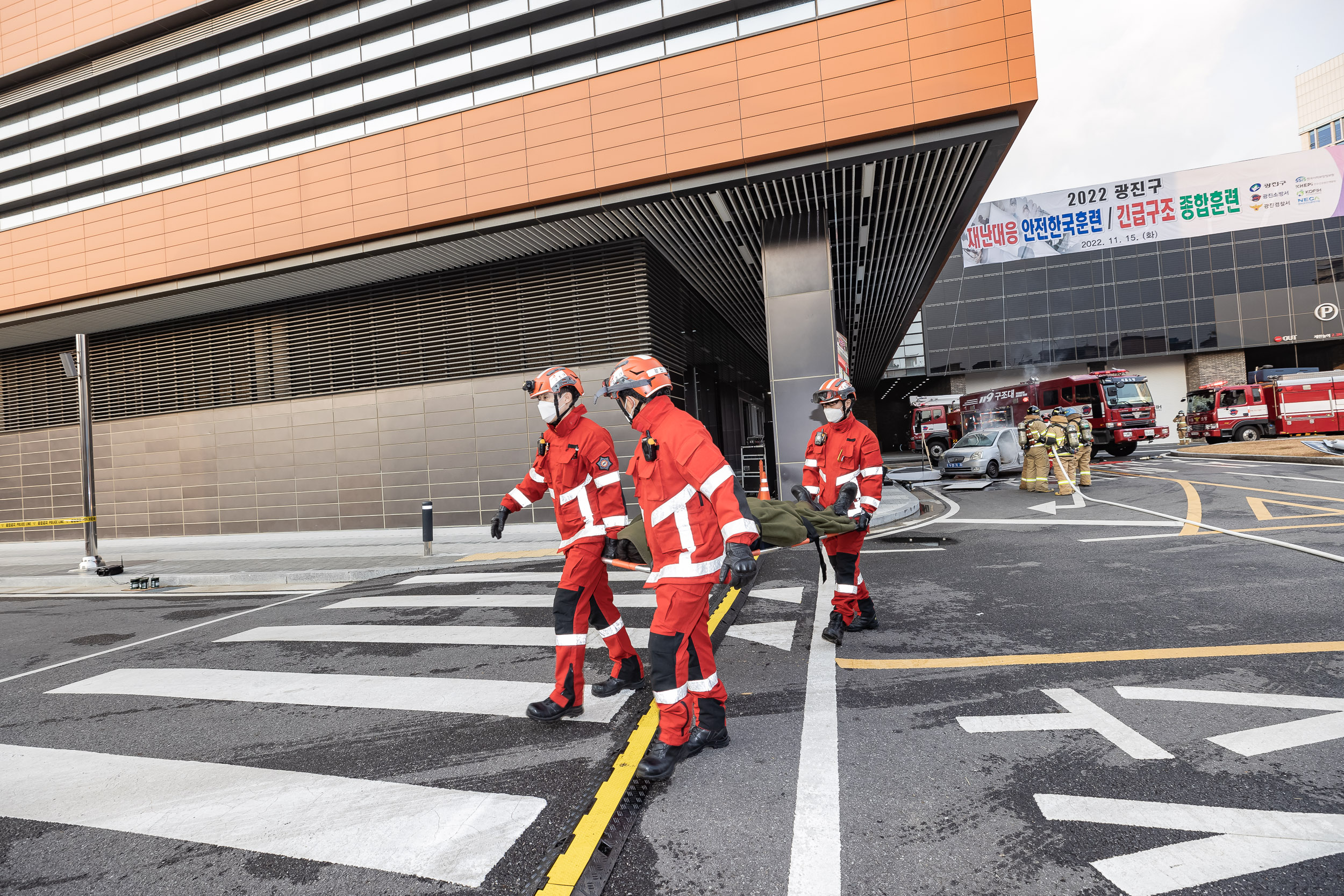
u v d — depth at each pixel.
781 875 2.08
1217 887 1.92
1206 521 8.14
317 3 11.62
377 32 11.62
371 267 12.70
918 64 8.94
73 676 4.76
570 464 3.44
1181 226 35.12
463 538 11.36
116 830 2.58
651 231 11.91
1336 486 10.35
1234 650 3.84
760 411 31.39
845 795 2.54
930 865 2.09
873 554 7.55
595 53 10.60
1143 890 1.92
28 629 6.57
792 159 9.63
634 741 3.12
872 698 3.49
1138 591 5.27
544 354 12.71
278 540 13.21
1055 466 12.34
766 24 9.67
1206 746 2.76
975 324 38.28
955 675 3.75
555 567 7.98
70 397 16.69
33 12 13.69
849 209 11.55
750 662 4.16
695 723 3.14
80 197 14.03
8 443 17.28
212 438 14.92
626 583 6.80
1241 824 2.21
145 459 15.47
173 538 14.98
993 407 27.70
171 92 13.00
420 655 4.71
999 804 2.42
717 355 18.70
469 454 13.09
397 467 13.52
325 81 11.96
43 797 2.89
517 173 10.76
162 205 13.09
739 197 10.62
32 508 17.00
